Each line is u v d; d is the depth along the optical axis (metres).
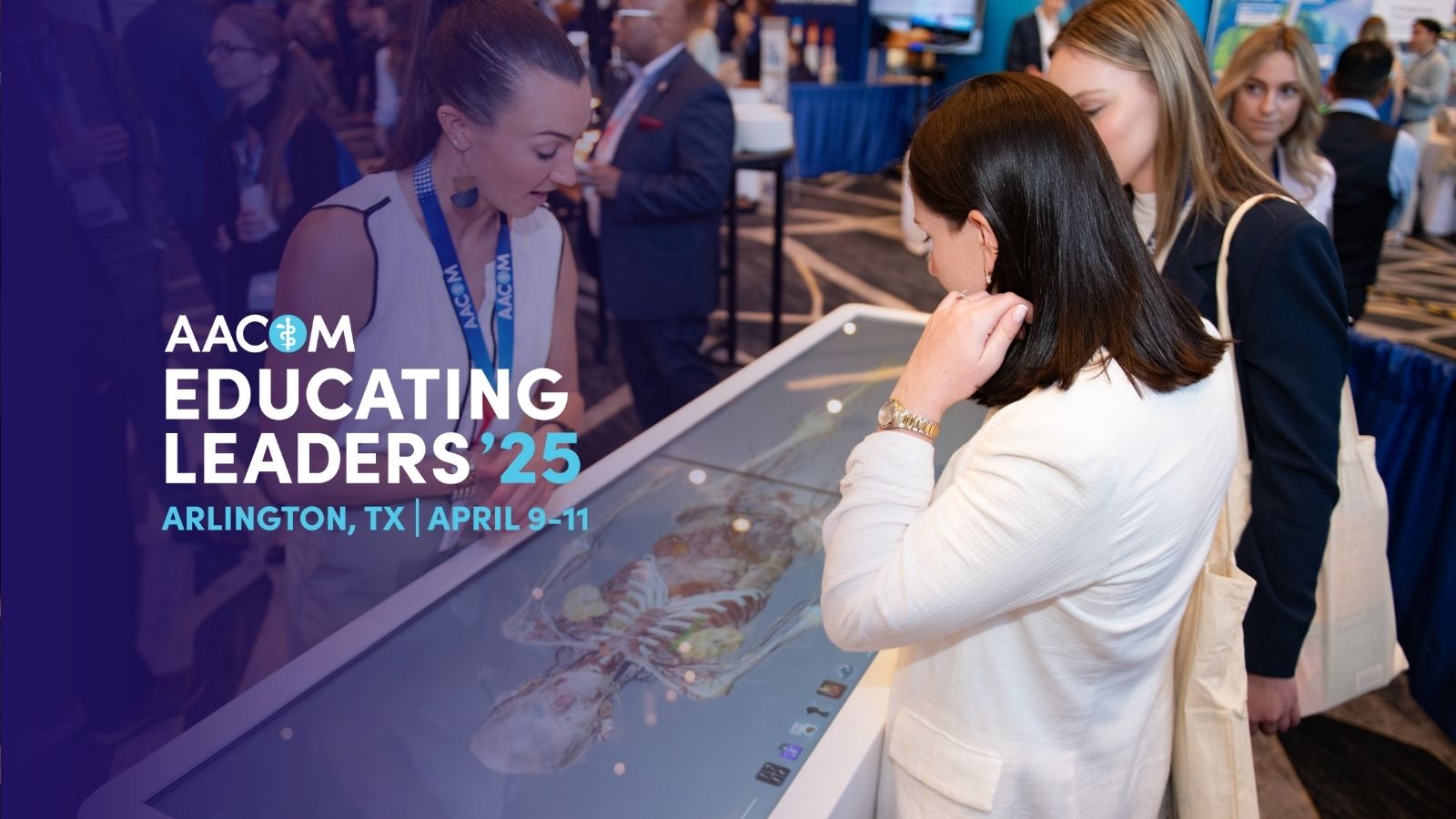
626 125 2.43
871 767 0.99
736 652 1.11
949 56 7.95
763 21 5.44
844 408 1.75
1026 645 0.86
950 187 0.81
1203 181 1.15
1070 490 0.73
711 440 1.61
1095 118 1.16
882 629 0.79
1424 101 4.07
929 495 0.84
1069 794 0.89
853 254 5.67
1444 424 2.19
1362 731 2.18
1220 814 1.03
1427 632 2.23
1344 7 4.71
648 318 2.64
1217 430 0.83
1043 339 0.79
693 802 0.90
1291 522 1.11
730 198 3.70
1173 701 1.06
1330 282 1.09
